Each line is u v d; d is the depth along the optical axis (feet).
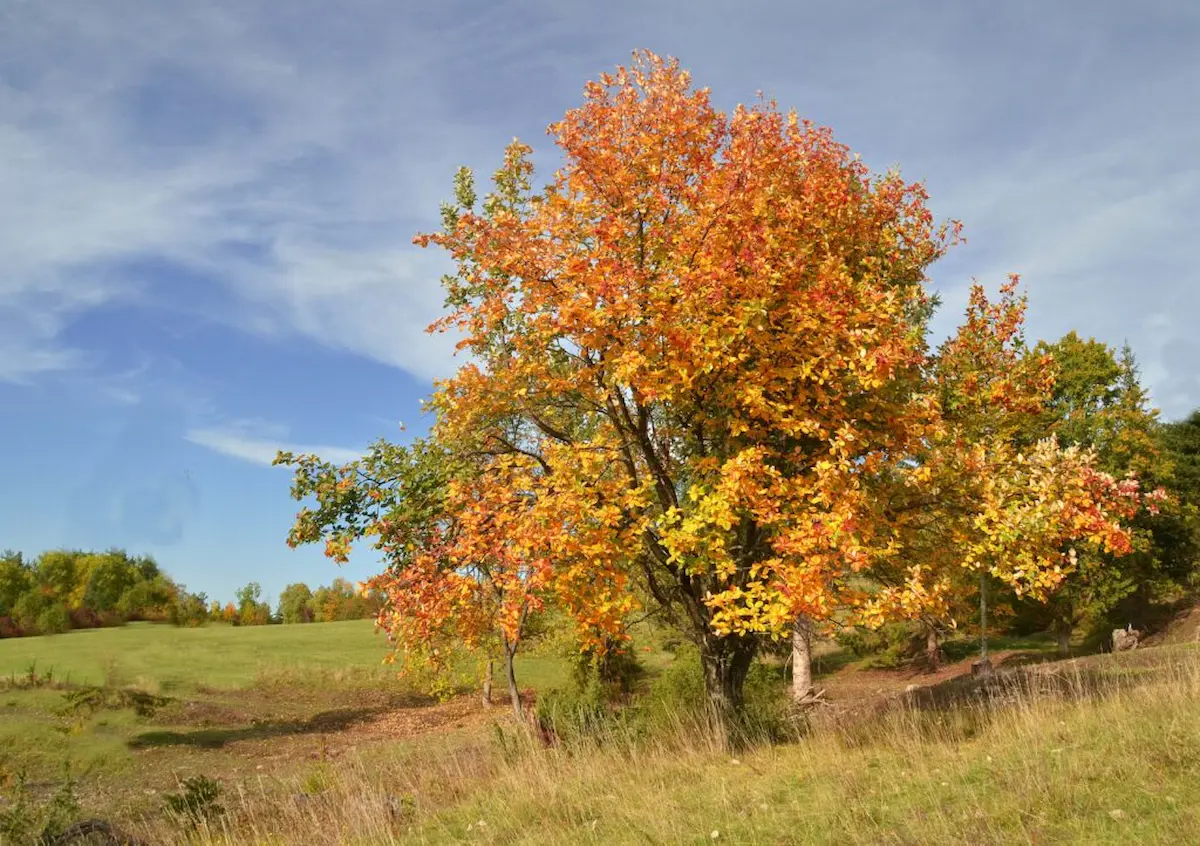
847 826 18.15
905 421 29.99
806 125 34.40
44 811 32.42
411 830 25.64
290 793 35.47
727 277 26.96
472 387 32.73
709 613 33.58
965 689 43.73
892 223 36.06
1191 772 18.30
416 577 28.27
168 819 32.65
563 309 27.53
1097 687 33.04
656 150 30.22
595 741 32.96
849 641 95.45
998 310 35.86
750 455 26.17
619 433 32.48
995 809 17.94
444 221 40.60
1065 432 87.25
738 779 25.12
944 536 32.09
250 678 113.70
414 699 109.81
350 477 31.27
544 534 25.90
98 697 82.74
